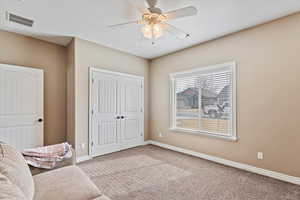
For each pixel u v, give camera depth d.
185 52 4.05
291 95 2.48
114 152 4.08
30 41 3.37
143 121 4.86
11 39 3.14
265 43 2.75
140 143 4.76
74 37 3.39
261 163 2.77
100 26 2.93
